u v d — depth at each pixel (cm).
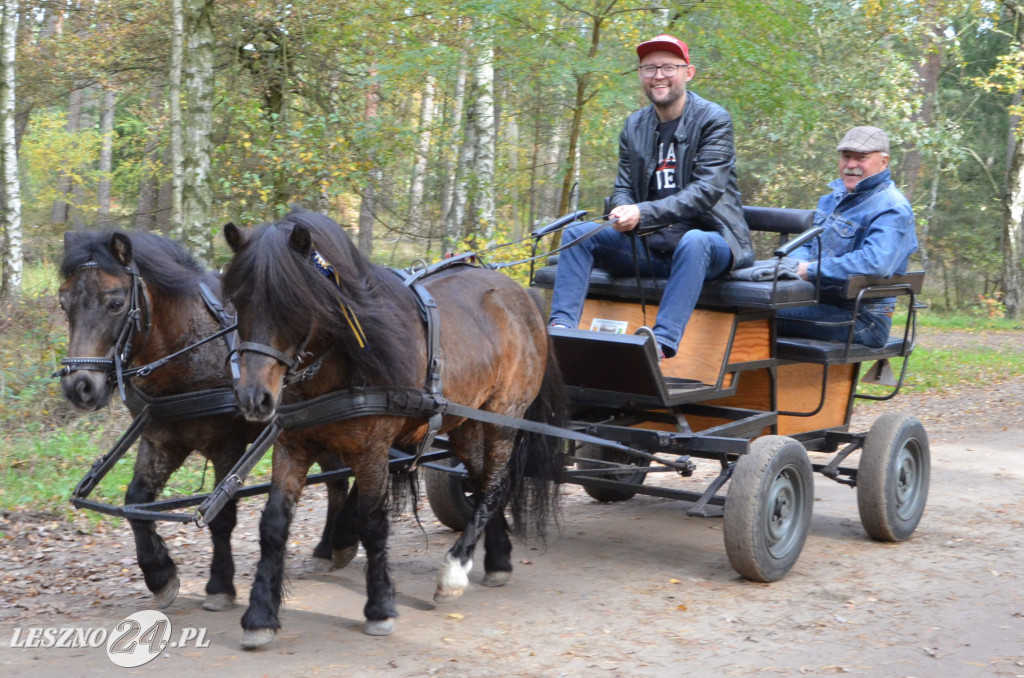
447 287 463
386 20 1206
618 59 1061
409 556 558
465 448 479
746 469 488
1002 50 2602
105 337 397
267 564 393
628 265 562
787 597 477
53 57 1445
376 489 407
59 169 2170
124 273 402
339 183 1197
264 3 1267
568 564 541
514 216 1708
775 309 551
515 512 499
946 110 2597
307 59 1297
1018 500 708
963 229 2588
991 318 2262
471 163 1257
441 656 393
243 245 354
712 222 544
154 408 427
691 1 1029
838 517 660
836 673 379
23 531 586
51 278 1337
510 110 1415
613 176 1686
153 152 1727
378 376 384
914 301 628
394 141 1250
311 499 715
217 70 1332
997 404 1198
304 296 343
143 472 437
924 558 551
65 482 670
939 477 787
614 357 488
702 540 599
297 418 379
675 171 549
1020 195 2303
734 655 398
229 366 433
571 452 554
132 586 495
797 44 1220
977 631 429
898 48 2286
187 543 579
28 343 963
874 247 556
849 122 1888
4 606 457
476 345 448
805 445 605
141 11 1367
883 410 1151
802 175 1959
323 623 434
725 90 1152
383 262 1680
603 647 406
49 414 866
